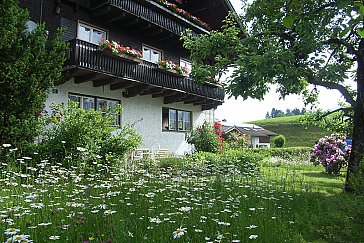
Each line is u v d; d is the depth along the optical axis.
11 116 7.04
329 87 8.09
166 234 3.20
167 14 15.05
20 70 7.29
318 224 3.15
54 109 9.57
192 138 16.06
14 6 7.55
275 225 3.85
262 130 48.44
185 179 7.42
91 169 7.36
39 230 3.08
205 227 3.47
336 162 12.16
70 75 11.29
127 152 9.54
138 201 4.68
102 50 11.74
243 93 7.27
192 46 9.49
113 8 12.71
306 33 7.00
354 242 2.85
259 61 6.67
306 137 56.31
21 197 4.30
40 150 7.52
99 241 2.87
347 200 3.12
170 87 14.86
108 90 13.60
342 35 3.42
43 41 8.03
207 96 17.09
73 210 3.81
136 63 13.23
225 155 12.70
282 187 7.02
